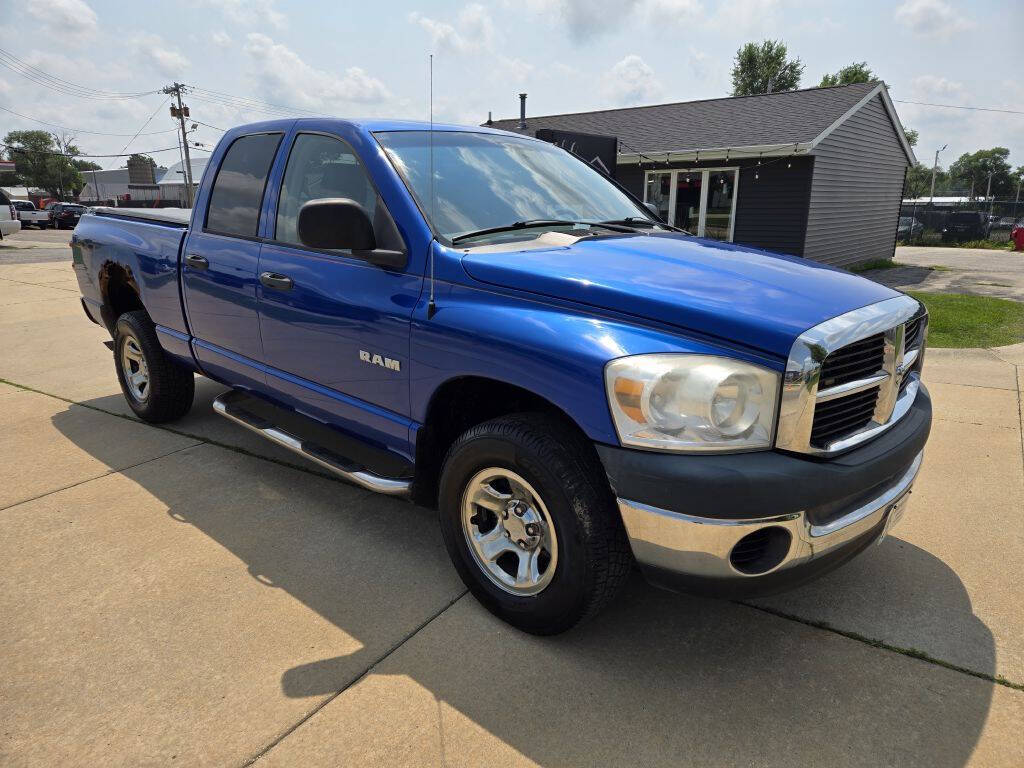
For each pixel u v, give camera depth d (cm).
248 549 313
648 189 1794
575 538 225
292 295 315
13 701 220
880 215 2038
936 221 3058
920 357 279
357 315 285
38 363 650
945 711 220
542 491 231
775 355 203
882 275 1576
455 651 246
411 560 306
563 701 222
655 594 284
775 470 201
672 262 258
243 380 370
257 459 414
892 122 1927
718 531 201
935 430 465
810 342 202
